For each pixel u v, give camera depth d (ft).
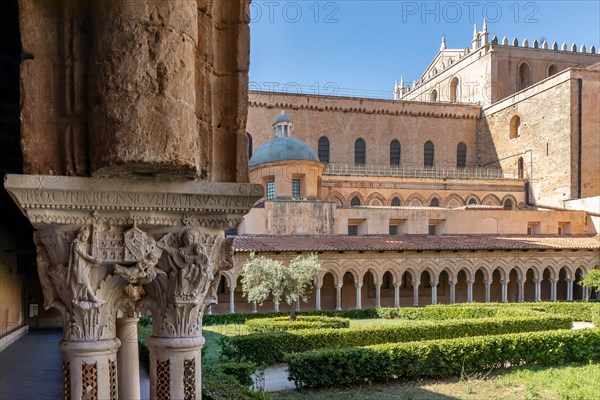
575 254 119.55
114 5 13.37
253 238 103.40
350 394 42.96
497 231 133.69
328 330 58.23
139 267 15.14
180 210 15.72
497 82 187.52
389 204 146.10
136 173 14.40
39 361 37.99
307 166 124.47
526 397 41.29
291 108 160.04
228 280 96.84
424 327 62.49
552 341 54.29
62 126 14.60
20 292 49.01
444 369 48.91
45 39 14.61
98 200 14.64
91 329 15.29
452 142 180.96
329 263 102.89
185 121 13.82
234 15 17.52
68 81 14.55
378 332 59.62
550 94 160.76
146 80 13.29
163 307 16.43
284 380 48.19
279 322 74.23
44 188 13.93
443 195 152.35
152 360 16.71
